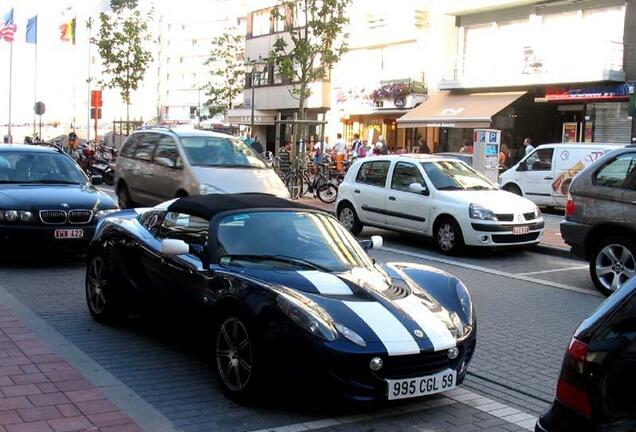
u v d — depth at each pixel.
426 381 4.65
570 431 2.95
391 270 5.91
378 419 4.76
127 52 36.41
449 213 11.84
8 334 6.37
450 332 4.88
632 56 24.22
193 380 5.37
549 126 27.06
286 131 40.69
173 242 5.50
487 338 6.95
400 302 5.05
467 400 5.21
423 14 31.64
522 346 6.70
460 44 30.28
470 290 9.25
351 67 35.97
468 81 28.64
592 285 9.72
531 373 5.90
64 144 39.75
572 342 3.04
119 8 36.12
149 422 4.52
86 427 4.36
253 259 5.50
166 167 12.97
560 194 18.77
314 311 4.65
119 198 14.71
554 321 7.69
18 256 10.16
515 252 12.47
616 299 3.00
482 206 11.59
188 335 5.71
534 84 26.44
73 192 9.91
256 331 4.73
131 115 77.06
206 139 13.26
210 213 5.87
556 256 12.12
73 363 5.63
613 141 24.78
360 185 13.88
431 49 31.50
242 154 13.30
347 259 5.76
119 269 6.58
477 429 4.67
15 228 9.12
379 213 13.34
